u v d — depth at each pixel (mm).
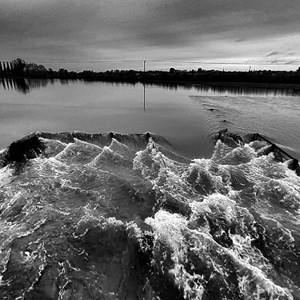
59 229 8094
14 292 6109
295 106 33906
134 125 21172
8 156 13266
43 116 23547
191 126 21516
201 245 7461
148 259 7148
